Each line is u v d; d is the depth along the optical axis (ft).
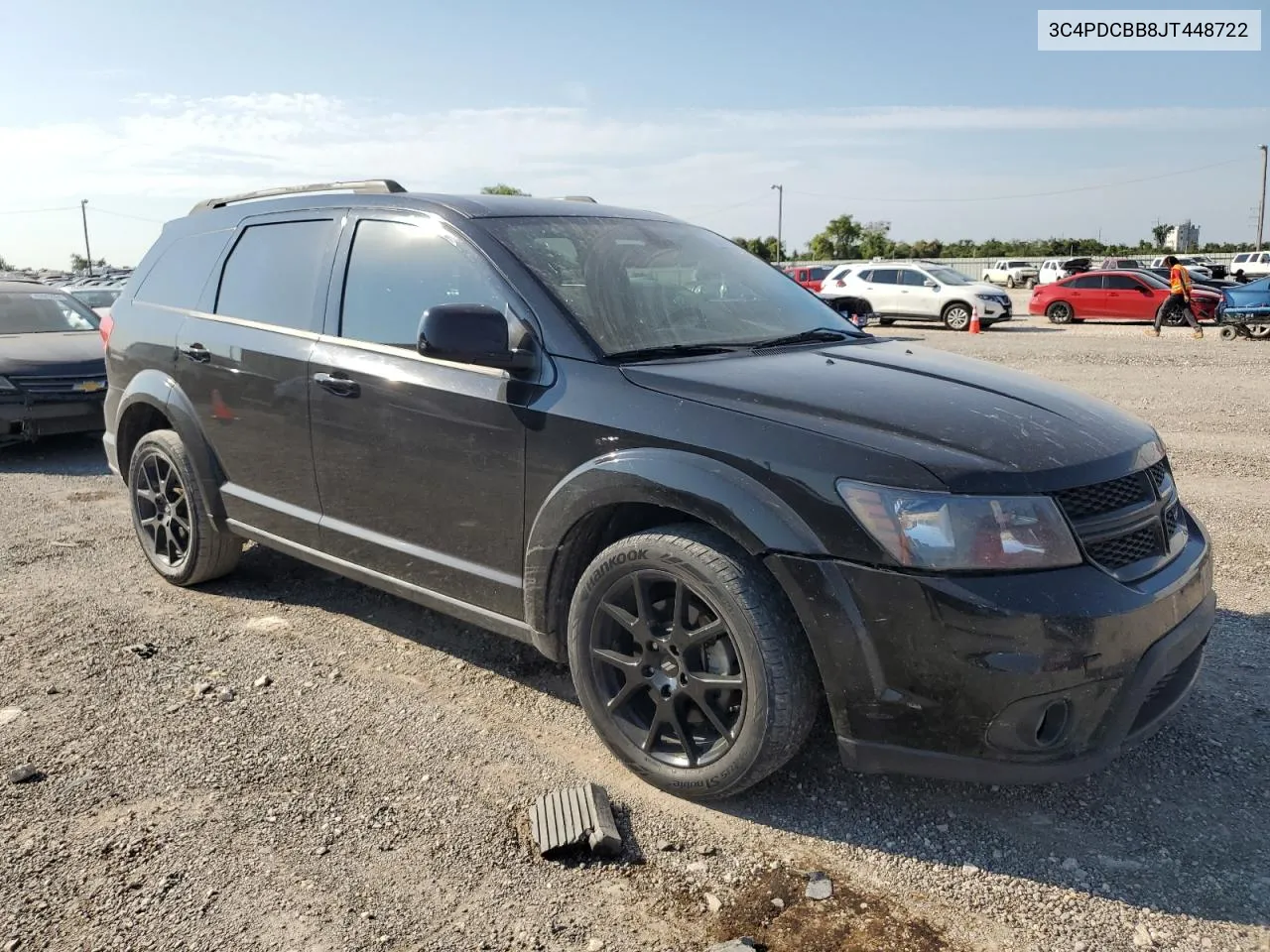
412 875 8.27
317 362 12.22
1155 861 8.43
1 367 25.68
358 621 14.14
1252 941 7.42
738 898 7.97
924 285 74.59
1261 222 197.47
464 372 10.64
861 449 8.16
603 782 9.73
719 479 8.54
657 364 9.84
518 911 7.81
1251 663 12.28
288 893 8.02
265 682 12.00
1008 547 7.80
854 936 7.52
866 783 9.67
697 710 9.34
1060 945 7.42
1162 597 8.35
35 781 9.72
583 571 10.18
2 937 7.48
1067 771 8.06
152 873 8.27
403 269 11.71
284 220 13.69
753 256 14.08
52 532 18.98
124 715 11.15
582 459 9.52
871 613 7.95
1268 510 19.21
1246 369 43.34
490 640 13.41
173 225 16.29
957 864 8.42
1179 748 10.30
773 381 9.37
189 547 14.99
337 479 12.23
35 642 13.28
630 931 7.59
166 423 15.88
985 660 7.66
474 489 10.60
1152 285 77.41
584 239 11.70
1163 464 9.68
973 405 9.13
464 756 10.27
